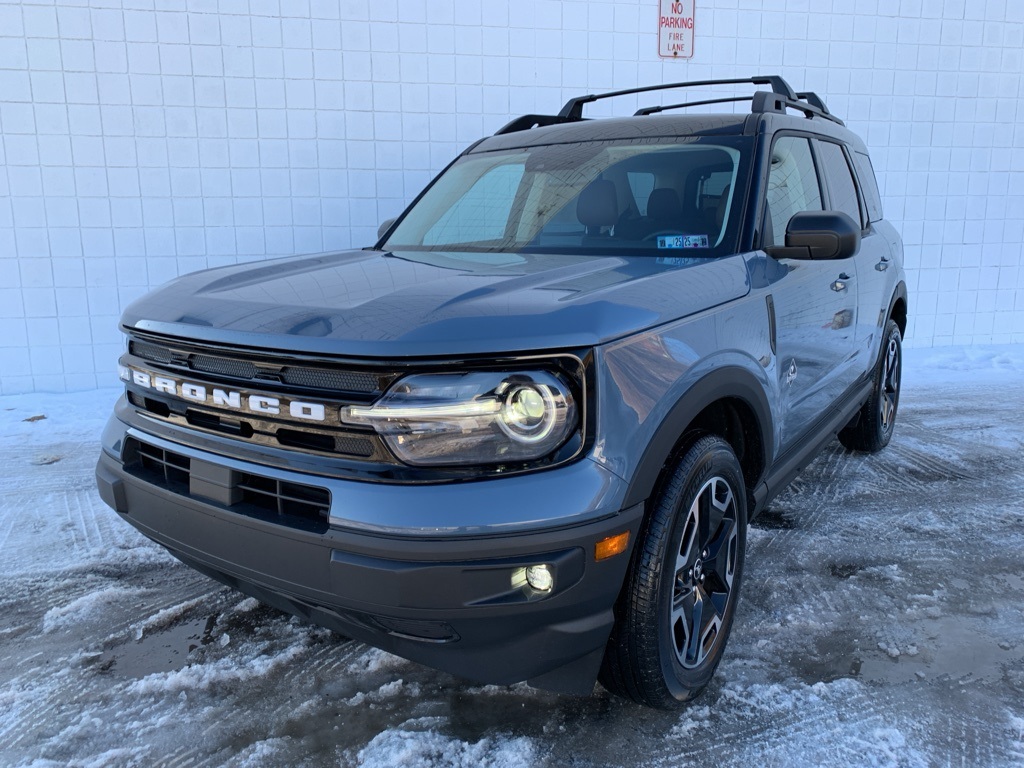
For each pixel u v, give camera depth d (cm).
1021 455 478
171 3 602
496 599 171
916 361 771
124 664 253
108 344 636
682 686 218
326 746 211
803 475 441
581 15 684
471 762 204
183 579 315
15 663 254
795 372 288
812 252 260
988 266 823
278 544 184
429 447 171
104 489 233
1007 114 794
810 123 361
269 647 262
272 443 189
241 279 239
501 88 679
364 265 255
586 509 174
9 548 345
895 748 210
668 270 230
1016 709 228
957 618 281
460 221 316
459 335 172
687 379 204
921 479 434
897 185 787
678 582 216
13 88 583
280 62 630
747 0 717
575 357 176
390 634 183
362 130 656
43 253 609
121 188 616
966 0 762
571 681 199
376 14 642
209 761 206
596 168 305
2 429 535
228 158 633
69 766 204
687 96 729
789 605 289
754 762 204
